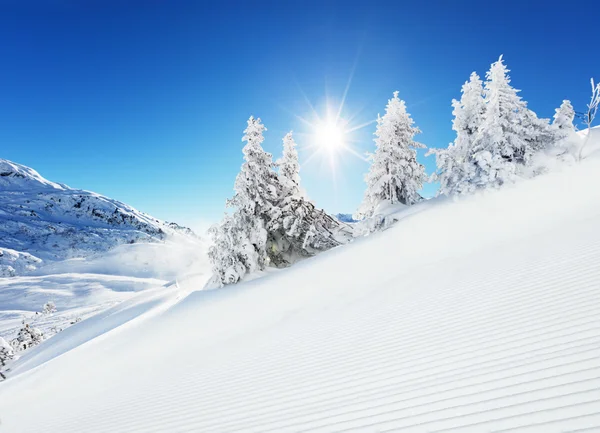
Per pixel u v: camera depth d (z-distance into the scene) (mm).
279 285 17125
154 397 7270
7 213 196500
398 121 24312
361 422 4211
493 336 5391
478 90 21281
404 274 12016
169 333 14164
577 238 9555
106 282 77250
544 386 3771
